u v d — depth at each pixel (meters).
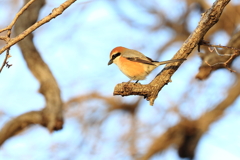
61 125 11.48
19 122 11.49
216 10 7.83
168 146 15.16
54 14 7.19
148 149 14.73
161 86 8.25
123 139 14.70
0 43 14.12
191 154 15.38
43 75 11.73
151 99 8.14
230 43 10.05
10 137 11.88
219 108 14.53
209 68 10.00
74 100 15.59
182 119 14.86
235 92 14.30
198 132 14.89
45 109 11.47
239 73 14.70
